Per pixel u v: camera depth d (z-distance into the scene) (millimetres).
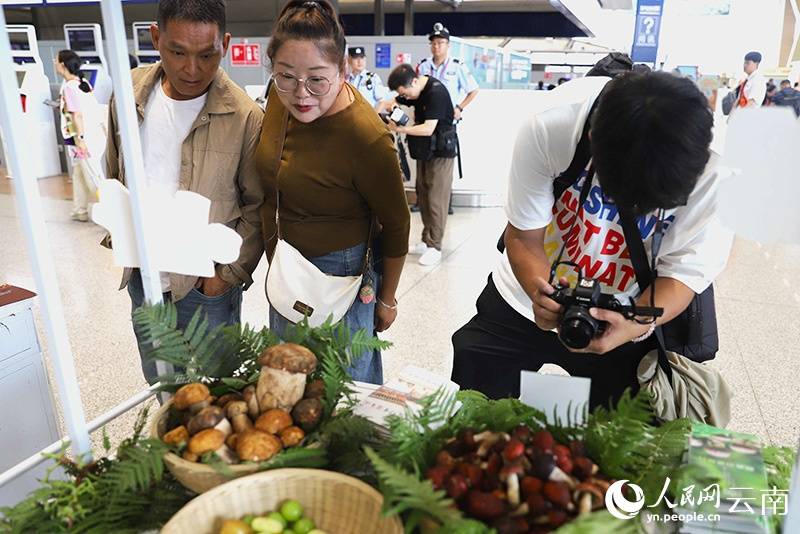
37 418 1628
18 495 1445
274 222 1510
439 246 4270
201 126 1444
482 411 915
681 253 1182
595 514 661
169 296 1530
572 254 1287
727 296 3631
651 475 823
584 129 1139
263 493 807
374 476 899
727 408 1330
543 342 1472
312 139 1369
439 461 800
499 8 12578
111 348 2826
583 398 886
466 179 6309
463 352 1554
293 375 910
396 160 1397
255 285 3785
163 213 1022
